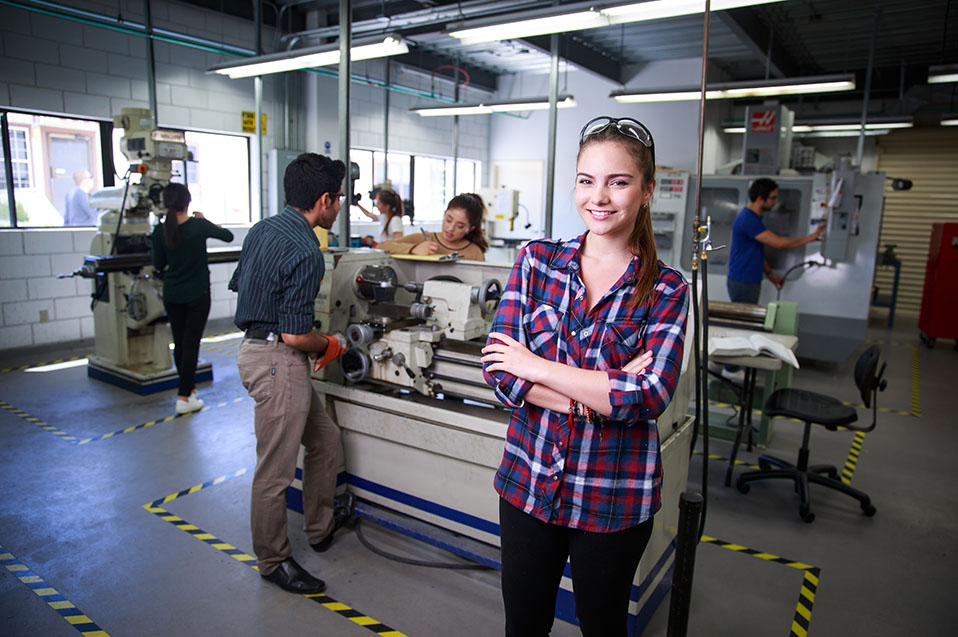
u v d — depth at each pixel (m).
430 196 9.21
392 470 2.31
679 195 5.61
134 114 3.91
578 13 3.11
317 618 1.94
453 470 2.14
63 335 5.16
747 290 4.29
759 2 2.87
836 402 2.89
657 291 1.07
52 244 5.02
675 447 1.98
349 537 2.40
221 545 2.35
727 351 2.94
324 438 2.18
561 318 1.10
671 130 8.43
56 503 2.63
